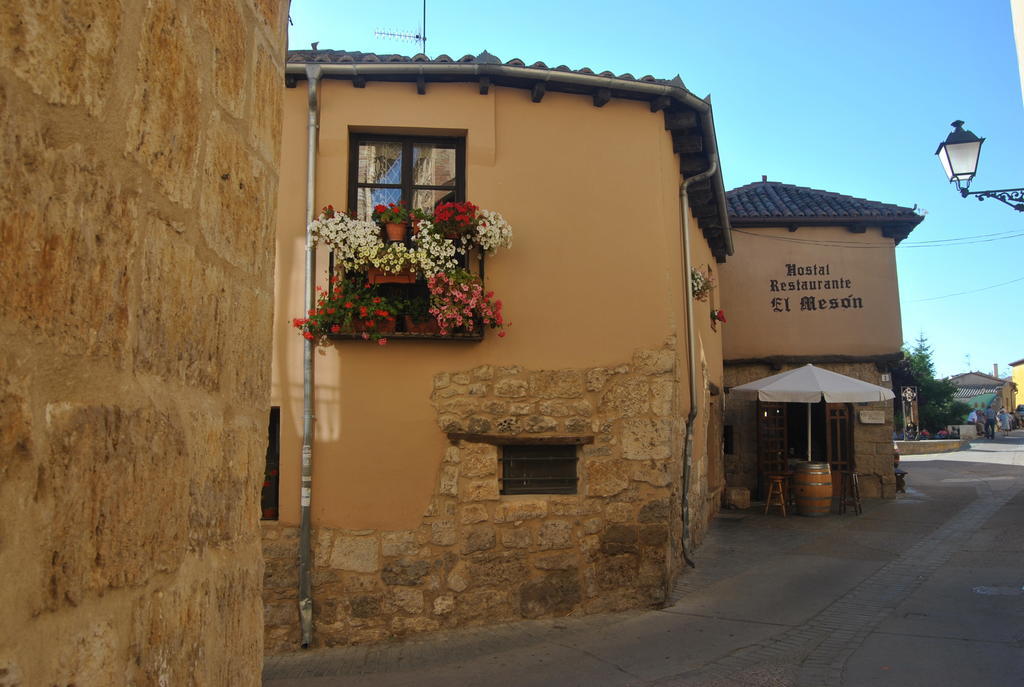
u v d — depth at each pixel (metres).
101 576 1.40
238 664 2.04
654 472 7.46
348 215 7.41
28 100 1.23
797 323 15.48
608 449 7.43
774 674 5.42
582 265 7.60
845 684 5.15
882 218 15.09
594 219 7.67
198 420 1.84
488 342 7.34
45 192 1.27
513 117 7.64
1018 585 7.77
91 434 1.38
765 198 16.48
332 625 6.89
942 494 15.68
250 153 2.20
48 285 1.27
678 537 8.56
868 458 15.03
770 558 9.42
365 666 6.16
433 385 7.22
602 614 7.25
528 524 7.24
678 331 8.28
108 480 1.43
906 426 37.72
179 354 1.75
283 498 7.02
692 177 9.09
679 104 8.09
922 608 7.05
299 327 7.11
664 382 7.58
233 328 2.06
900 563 9.05
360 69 7.23
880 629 6.43
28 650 1.20
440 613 6.98
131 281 1.54
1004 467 22.12
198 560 1.82
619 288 7.64
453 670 5.90
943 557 9.31
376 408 7.15
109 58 1.47
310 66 7.18
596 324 7.55
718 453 13.80
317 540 6.98
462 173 7.70
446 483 7.14
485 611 7.06
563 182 7.66
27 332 1.21
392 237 7.25
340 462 7.07
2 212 1.16
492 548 7.14
